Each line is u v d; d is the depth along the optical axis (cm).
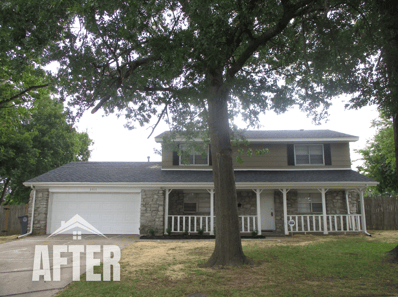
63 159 2725
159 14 812
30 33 713
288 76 1120
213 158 815
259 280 638
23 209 1694
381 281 623
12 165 2136
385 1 805
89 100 912
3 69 1150
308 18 906
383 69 871
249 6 796
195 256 896
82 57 785
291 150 1666
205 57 777
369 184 1401
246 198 1598
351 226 1556
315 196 1593
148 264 797
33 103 1545
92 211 1500
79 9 668
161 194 1463
